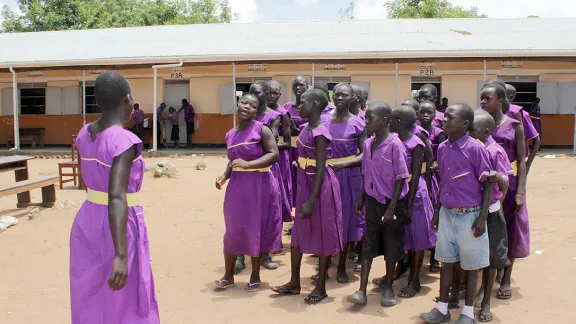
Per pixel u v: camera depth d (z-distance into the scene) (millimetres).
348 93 5219
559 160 15883
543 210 8586
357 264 5680
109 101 2918
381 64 19531
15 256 6199
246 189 4988
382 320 4320
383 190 4512
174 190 10703
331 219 4707
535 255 6105
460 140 4062
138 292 2977
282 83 20078
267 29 22156
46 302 4789
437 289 5117
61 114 21516
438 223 4242
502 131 4887
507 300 4742
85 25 31797
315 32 21094
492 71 19234
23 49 21062
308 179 4742
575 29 19531
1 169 8297
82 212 2947
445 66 19359
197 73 20547
